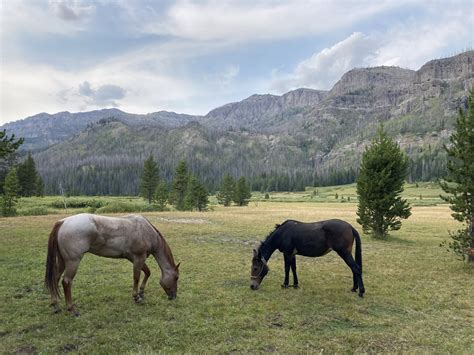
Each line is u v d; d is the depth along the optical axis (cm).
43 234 2041
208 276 1248
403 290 1118
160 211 4941
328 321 850
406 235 2561
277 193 16238
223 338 739
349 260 1049
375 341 746
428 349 713
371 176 2359
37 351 667
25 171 7850
